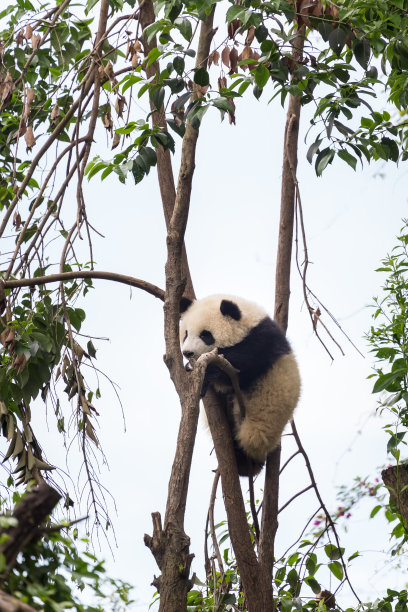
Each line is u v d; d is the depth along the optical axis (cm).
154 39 985
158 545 680
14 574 412
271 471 982
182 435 730
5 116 1040
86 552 448
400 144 1011
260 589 855
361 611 883
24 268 838
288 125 1016
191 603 909
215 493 945
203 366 781
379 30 905
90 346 902
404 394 879
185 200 823
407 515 870
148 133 844
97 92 868
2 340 791
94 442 793
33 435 830
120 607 440
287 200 1022
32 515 396
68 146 838
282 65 843
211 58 890
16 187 873
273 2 828
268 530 927
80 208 833
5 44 926
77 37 1029
